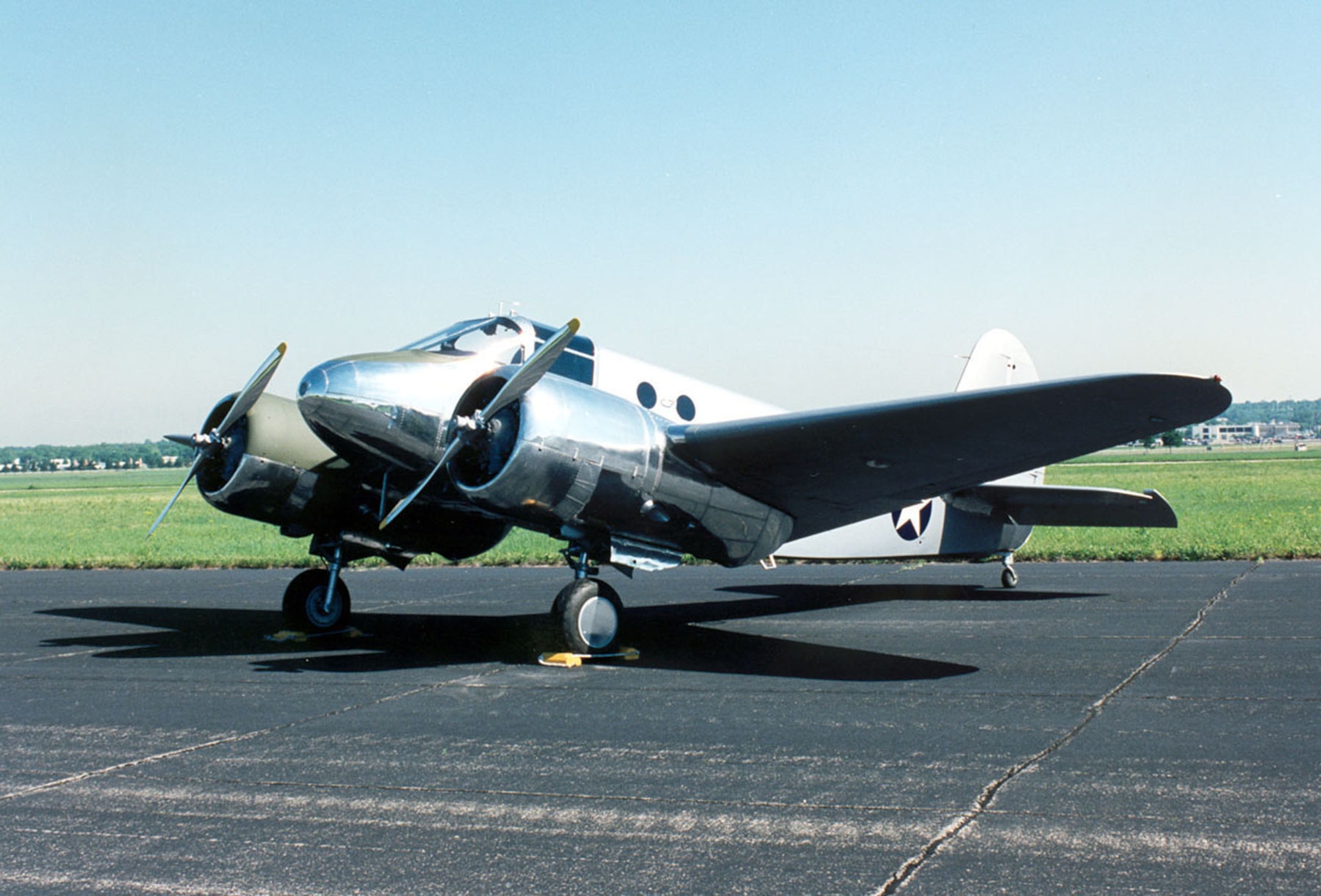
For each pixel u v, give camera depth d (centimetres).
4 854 390
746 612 1145
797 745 541
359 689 712
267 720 615
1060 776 475
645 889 352
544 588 1462
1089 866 365
